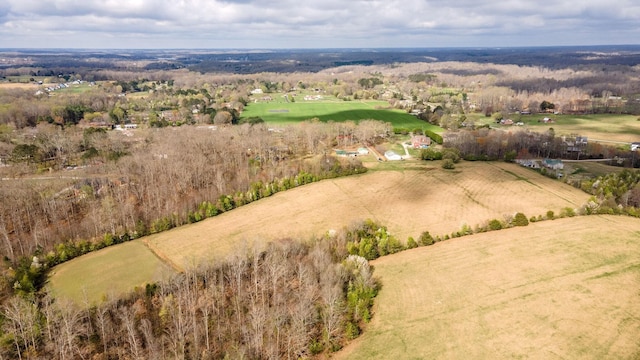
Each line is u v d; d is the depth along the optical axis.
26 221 114.00
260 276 86.19
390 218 114.69
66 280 87.81
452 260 90.06
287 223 112.69
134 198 130.00
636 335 63.97
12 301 73.44
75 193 129.38
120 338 70.44
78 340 68.44
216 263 87.88
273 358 64.12
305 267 84.00
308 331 71.25
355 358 65.06
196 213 115.88
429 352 64.38
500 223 103.94
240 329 71.75
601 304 71.56
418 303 76.38
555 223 104.62
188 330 70.75
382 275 86.44
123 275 89.06
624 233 97.06
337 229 107.31
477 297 76.38
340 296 75.25
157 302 78.44
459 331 68.12
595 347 62.09
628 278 78.69
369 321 73.31
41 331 68.19
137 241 105.19
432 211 118.25
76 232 108.69
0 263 93.69
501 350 63.19
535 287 77.69
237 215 118.81
